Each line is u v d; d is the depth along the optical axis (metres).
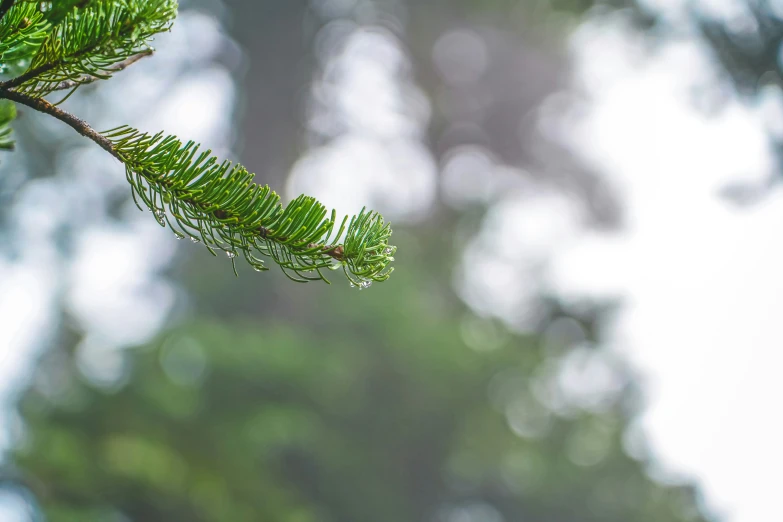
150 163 1.34
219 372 25.80
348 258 1.32
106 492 12.77
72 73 1.39
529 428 31.47
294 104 45.50
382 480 28.28
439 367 28.20
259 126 44.72
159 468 13.59
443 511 30.41
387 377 28.08
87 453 13.66
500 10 38.28
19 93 1.34
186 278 35.69
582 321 36.09
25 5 1.37
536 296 37.75
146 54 1.43
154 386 20.55
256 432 24.02
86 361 23.39
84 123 1.36
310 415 26.56
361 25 47.28
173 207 1.33
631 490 31.50
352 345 28.52
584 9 12.99
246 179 1.33
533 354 32.41
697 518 31.03
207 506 14.06
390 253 1.33
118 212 33.62
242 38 44.81
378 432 28.23
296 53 45.47
